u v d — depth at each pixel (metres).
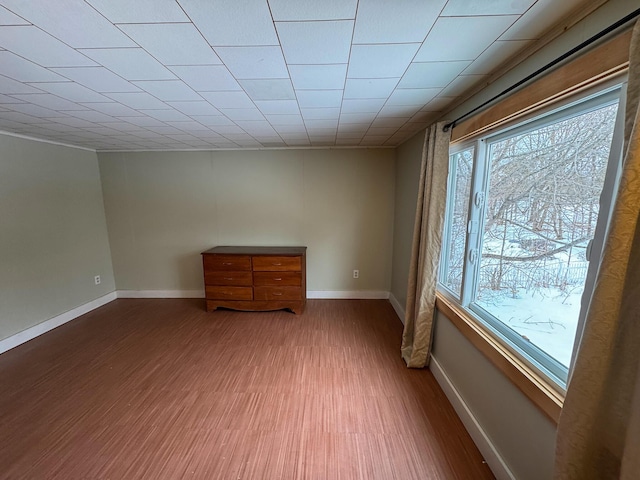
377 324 3.28
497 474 1.45
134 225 3.99
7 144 2.78
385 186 3.84
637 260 0.75
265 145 3.61
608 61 0.89
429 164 2.21
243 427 1.79
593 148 1.09
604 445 0.86
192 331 3.10
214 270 3.51
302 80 1.59
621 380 0.80
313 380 2.25
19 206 2.88
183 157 3.83
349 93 1.79
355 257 4.02
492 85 1.57
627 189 0.75
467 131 1.81
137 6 0.94
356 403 1.99
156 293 4.13
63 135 2.92
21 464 1.54
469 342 1.79
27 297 2.94
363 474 1.48
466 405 1.81
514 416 1.36
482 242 1.87
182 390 2.14
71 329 3.16
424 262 2.27
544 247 1.35
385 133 2.95
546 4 0.96
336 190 3.87
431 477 1.46
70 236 3.44
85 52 1.26
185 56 1.30
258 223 3.95
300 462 1.55
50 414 1.90
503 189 1.66
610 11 0.91
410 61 1.37
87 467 1.52
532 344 1.39
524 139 1.49
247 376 2.31
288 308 3.59
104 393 2.11
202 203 3.92
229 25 1.07
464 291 1.97
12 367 2.45
